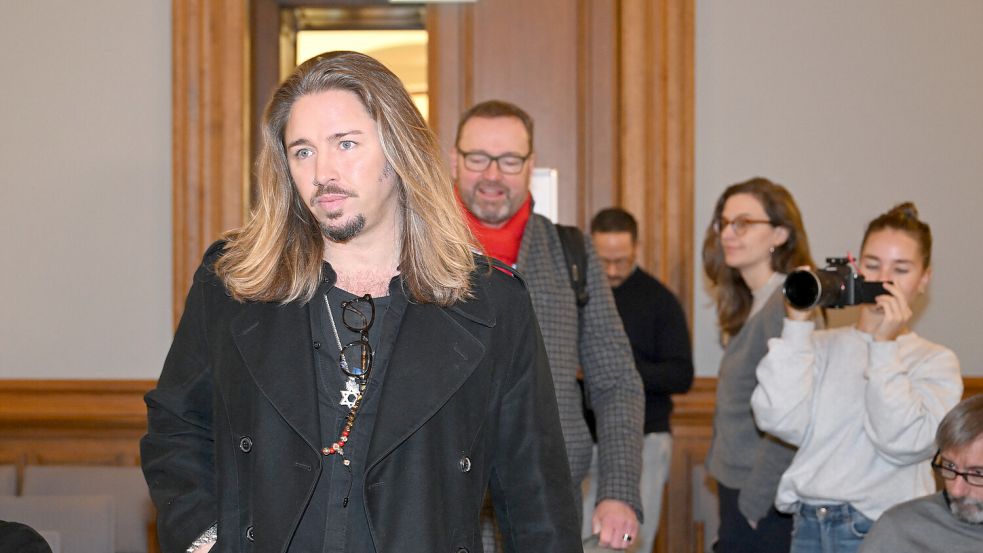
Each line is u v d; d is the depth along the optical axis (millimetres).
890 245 2875
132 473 4234
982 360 5051
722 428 3365
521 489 1800
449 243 1763
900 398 2707
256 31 5137
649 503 4180
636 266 4434
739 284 3574
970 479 2510
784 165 5051
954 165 5062
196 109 4980
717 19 5043
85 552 3516
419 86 5277
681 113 4980
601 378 2922
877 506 2812
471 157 2857
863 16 5051
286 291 1690
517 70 5090
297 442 1613
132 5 5047
